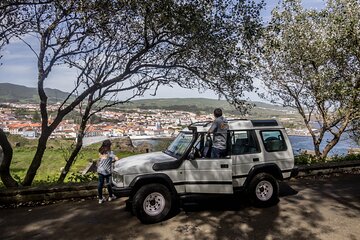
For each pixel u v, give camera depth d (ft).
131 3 26.14
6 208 25.53
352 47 40.52
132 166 21.81
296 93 46.96
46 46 29.84
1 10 26.35
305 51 43.45
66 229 20.59
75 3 24.94
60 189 27.45
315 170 36.94
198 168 22.68
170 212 23.66
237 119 26.25
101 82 32.68
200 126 23.90
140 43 32.94
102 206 25.66
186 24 28.09
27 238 19.22
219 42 30.71
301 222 21.33
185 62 34.04
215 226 20.80
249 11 30.71
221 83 33.58
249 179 24.21
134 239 18.89
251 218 22.21
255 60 43.24
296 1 44.47
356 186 31.50
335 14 42.73
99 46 31.68
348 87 41.09
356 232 19.60
